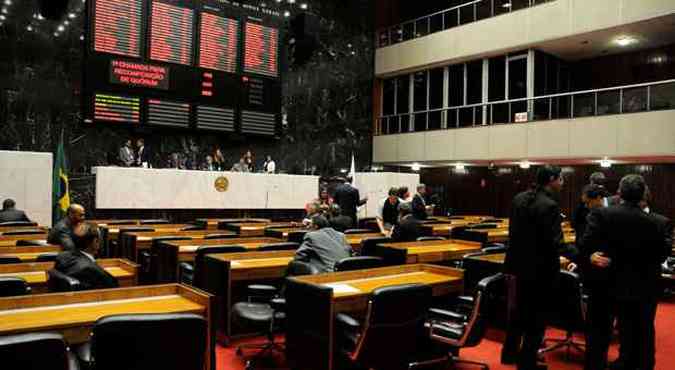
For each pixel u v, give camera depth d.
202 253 5.98
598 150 13.34
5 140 13.00
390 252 6.58
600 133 13.32
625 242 4.09
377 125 19.38
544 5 14.62
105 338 2.69
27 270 4.80
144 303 3.64
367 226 15.54
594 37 14.21
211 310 3.54
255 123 16.06
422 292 3.84
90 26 13.51
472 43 16.33
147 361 2.80
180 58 14.74
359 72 19.00
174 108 14.64
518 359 4.30
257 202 14.45
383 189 16.31
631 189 4.16
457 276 4.95
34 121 13.30
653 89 12.48
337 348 3.85
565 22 14.16
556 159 14.41
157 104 14.39
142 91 14.20
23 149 13.16
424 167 18.95
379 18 19.41
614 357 5.34
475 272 5.52
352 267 5.12
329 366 3.83
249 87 15.95
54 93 13.53
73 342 3.16
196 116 14.98
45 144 13.39
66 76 13.67
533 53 15.31
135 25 14.09
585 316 4.87
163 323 2.80
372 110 19.30
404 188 9.90
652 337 4.18
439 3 18.64
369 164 19.22
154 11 14.34
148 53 14.27
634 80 15.56
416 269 5.21
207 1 15.21
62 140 12.91
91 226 4.30
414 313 3.83
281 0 16.75
